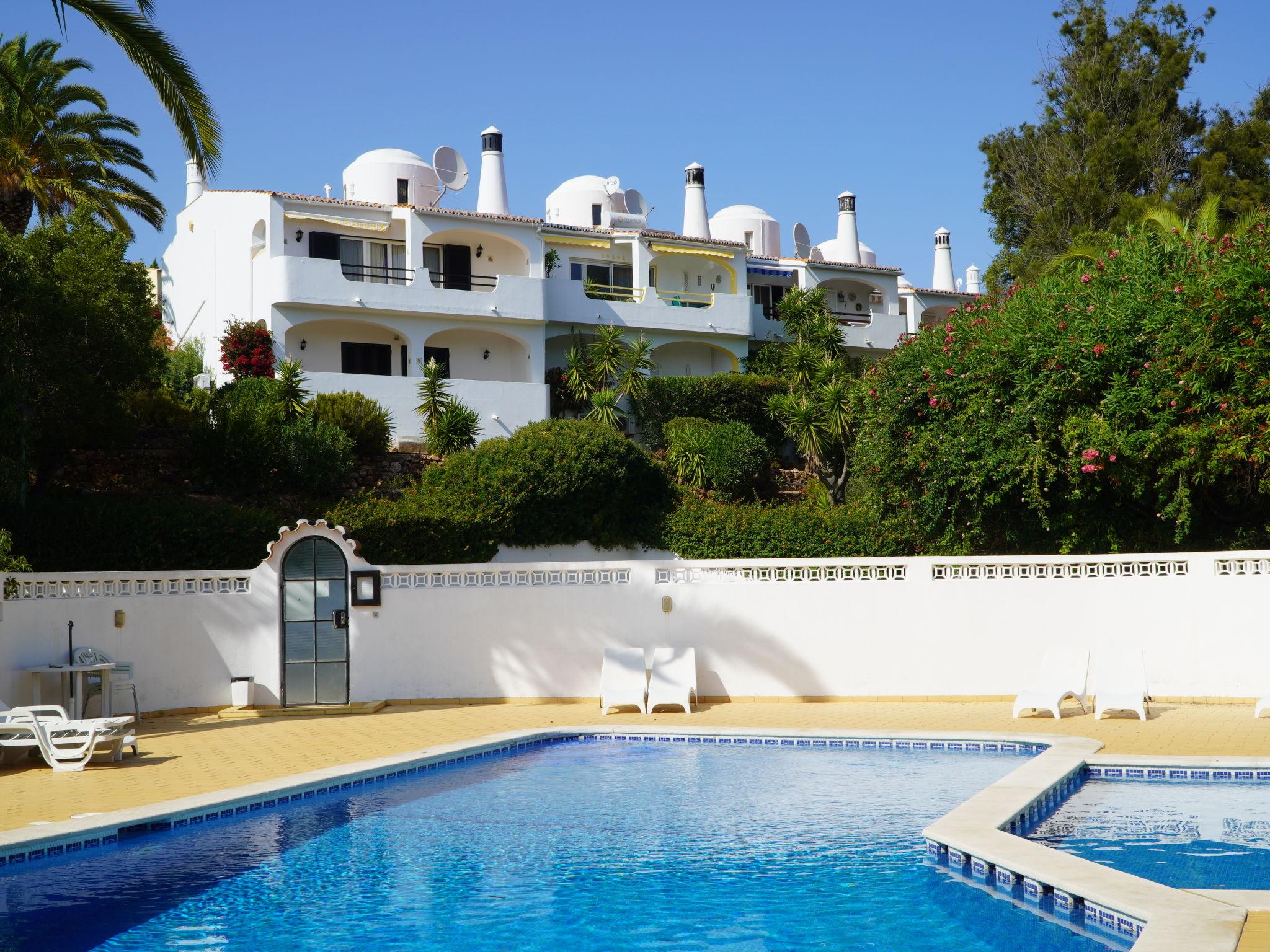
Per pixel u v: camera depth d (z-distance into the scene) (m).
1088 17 42.25
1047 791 10.53
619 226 47.72
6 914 7.72
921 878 8.48
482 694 18.97
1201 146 40.38
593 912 7.75
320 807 11.11
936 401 20.81
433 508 26.00
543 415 38.91
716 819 10.54
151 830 9.94
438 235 40.88
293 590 18.66
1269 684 16.84
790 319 43.53
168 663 17.70
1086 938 7.11
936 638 18.25
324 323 38.19
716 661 18.80
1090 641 17.72
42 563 20.44
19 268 21.64
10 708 14.21
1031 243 40.31
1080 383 19.08
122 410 25.78
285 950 7.02
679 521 27.22
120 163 30.92
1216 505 20.11
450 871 8.79
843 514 25.48
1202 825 9.78
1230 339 17.88
